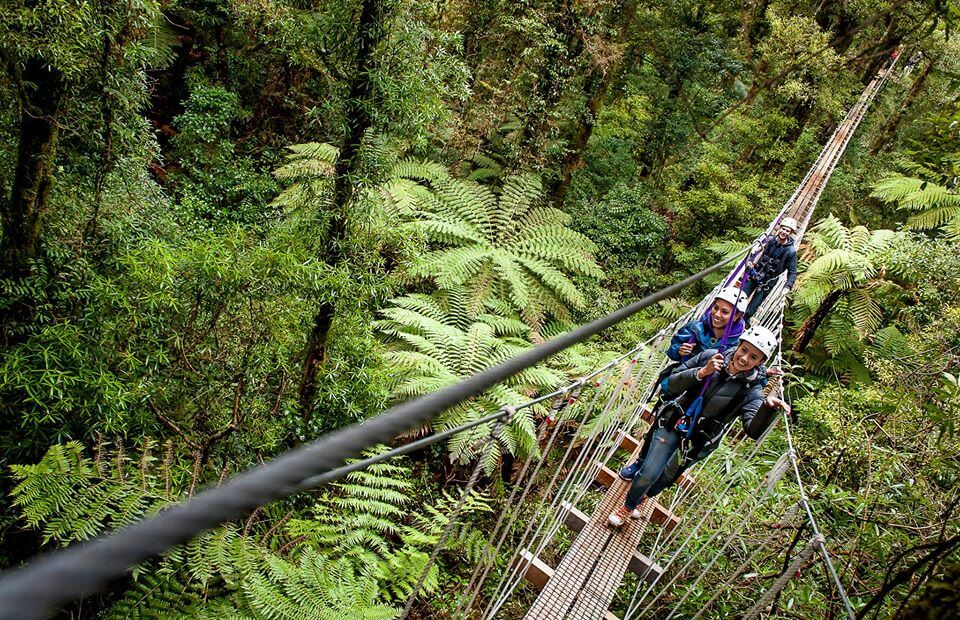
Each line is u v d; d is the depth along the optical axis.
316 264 5.32
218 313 4.95
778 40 13.23
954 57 9.27
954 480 4.13
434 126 10.05
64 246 4.86
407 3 5.38
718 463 5.21
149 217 6.16
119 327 4.71
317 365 5.92
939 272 7.68
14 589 0.21
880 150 16.02
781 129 15.09
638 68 14.63
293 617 3.83
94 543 0.25
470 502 5.88
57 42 4.23
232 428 5.09
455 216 10.87
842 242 11.27
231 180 10.44
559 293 10.72
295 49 5.74
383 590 4.69
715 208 13.27
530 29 10.91
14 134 4.94
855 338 10.84
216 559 3.95
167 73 11.61
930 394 4.97
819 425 5.86
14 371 4.22
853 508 4.38
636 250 12.68
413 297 9.43
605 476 4.62
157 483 4.36
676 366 4.04
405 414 0.51
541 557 5.57
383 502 5.33
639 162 14.70
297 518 5.10
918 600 1.63
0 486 4.29
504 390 7.55
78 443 4.09
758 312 6.46
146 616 3.68
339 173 5.62
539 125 11.77
